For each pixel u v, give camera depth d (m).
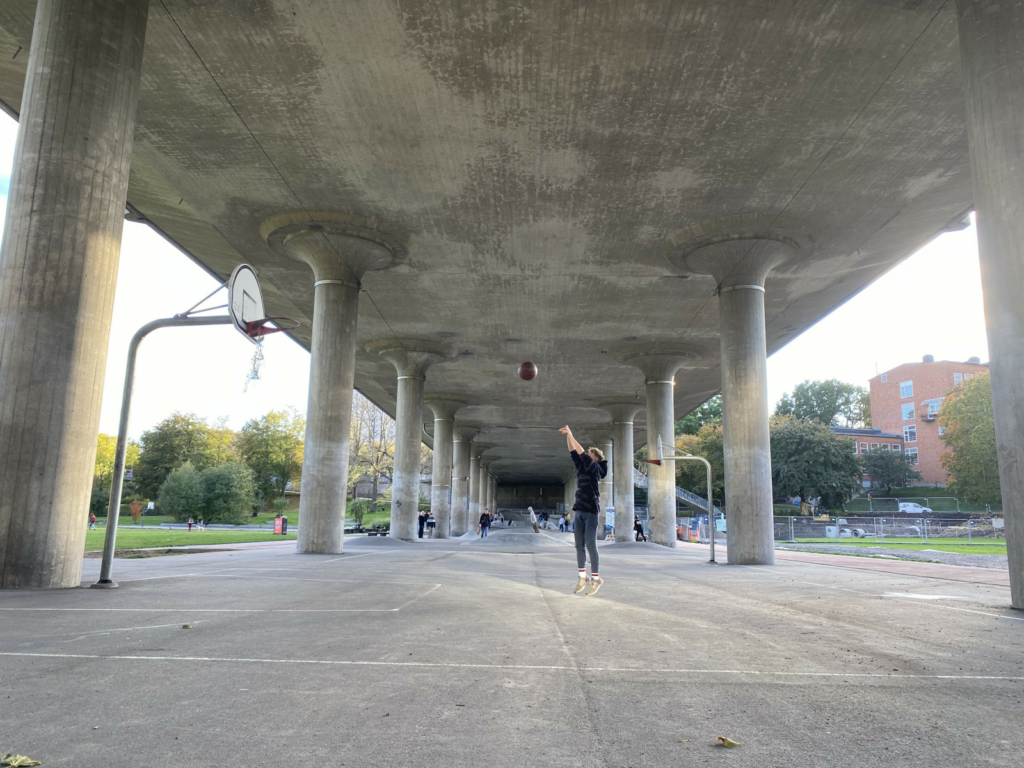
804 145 17.17
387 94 15.50
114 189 10.25
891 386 88.38
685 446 85.19
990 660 4.51
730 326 22.12
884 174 18.45
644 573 13.34
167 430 96.75
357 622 5.82
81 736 2.73
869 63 14.04
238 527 69.38
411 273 26.73
